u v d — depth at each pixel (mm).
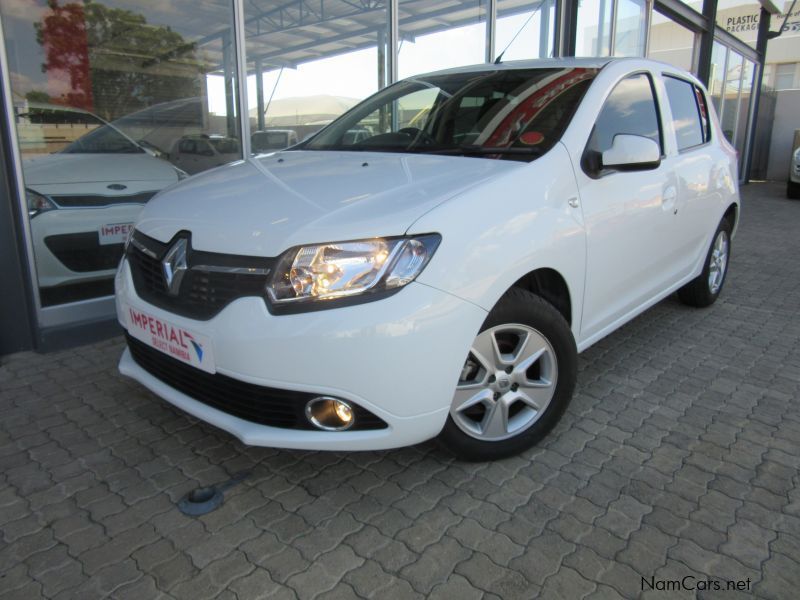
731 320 4539
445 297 2084
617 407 3107
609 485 2434
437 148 2959
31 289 3623
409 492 2385
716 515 2254
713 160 4207
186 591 1889
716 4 13086
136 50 4453
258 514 2254
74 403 3092
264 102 5207
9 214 3502
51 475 2490
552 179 2545
